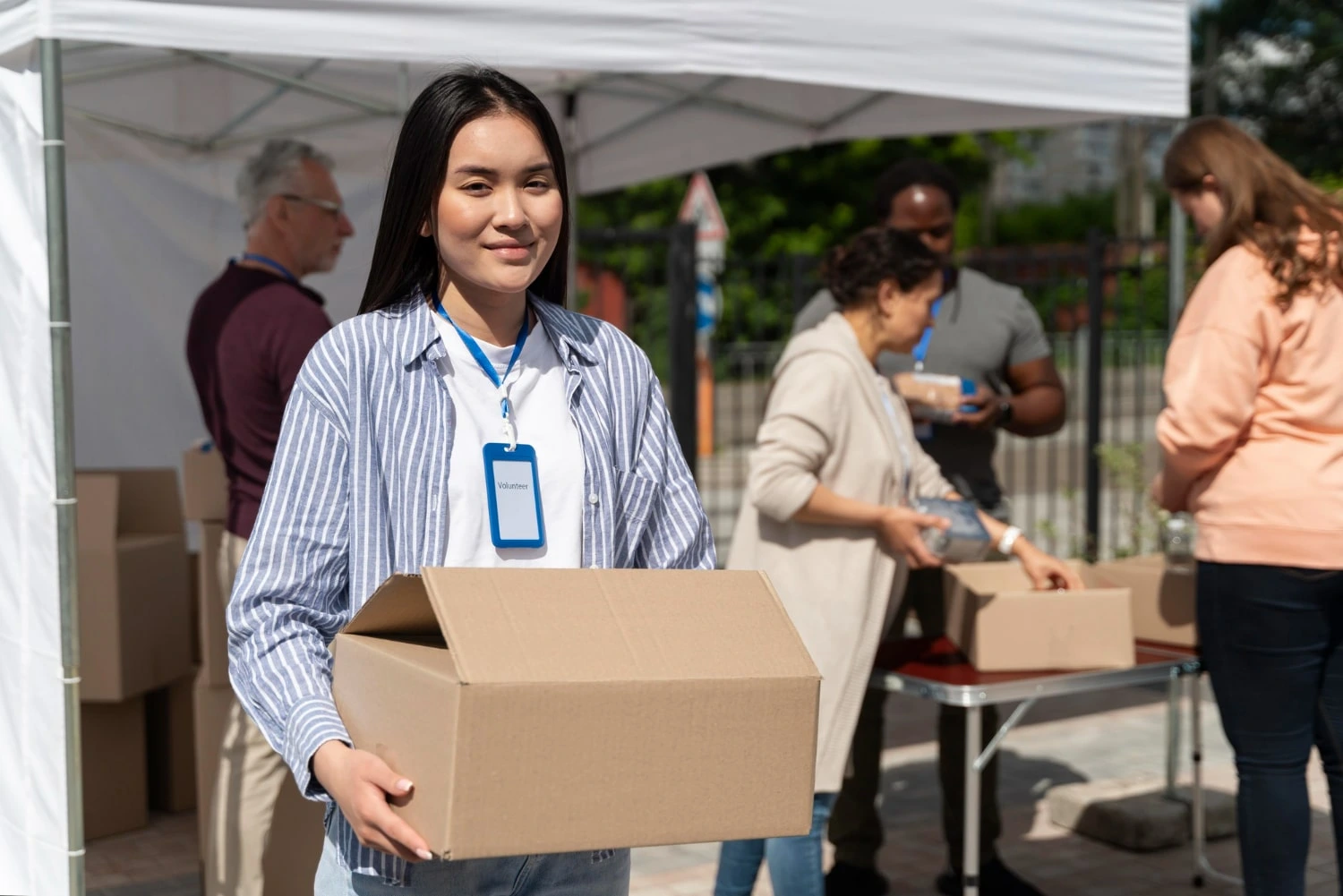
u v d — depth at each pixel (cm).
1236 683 277
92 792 409
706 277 966
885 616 303
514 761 130
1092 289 721
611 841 135
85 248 495
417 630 157
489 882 157
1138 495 695
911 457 315
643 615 144
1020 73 311
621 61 270
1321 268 267
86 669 394
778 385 303
